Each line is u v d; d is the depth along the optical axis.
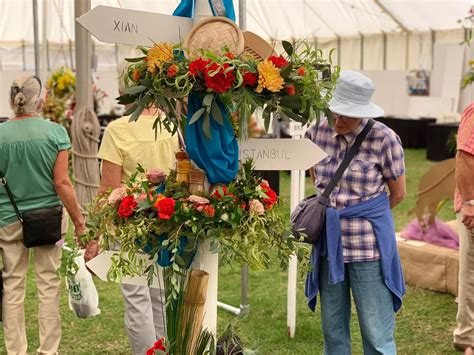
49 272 3.79
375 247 3.20
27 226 3.58
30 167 3.58
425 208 5.76
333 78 2.25
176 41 2.24
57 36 14.88
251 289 5.67
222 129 2.16
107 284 5.76
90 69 5.28
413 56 16.75
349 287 3.36
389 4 15.23
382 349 3.21
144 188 2.26
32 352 4.28
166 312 2.32
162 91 2.13
